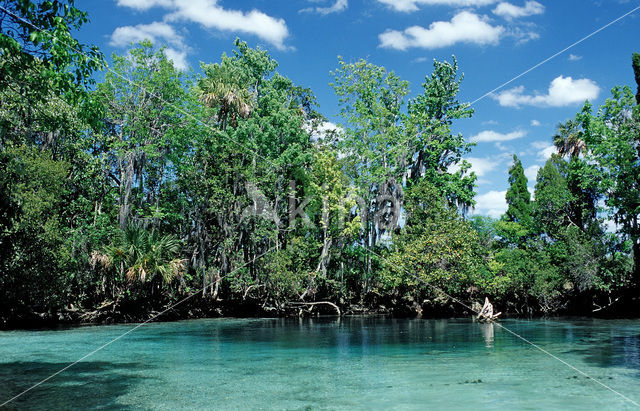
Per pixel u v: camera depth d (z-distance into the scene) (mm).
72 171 27016
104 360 12766
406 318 30359
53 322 23609
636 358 12750
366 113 36188
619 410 7348
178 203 30859
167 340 17641
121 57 28000
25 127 18969
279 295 29641
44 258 19234
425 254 29141
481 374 10453
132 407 7648
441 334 19703
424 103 39562
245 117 31141
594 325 24094
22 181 19844
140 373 10758
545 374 10422
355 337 18641
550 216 38125
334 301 32844
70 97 7676
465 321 27656
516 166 44469
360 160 35375
